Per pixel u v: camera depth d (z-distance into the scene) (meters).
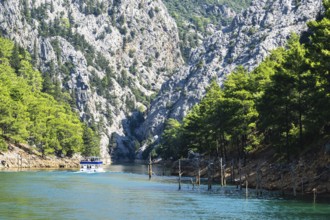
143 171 172.38
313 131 84.12
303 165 80.69
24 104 194.25
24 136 177.88
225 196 79.06
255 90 114.19
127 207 67.75
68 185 101.81
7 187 94.69
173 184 106.31
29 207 66.75
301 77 81.75
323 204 65.88
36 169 166.88
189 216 59.81
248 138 121.62
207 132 133.75
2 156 169.25
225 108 118.56
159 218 58.72
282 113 88.44
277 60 139.00
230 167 115.81
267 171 91.75
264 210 62.53
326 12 75.62
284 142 91.12
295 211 61.00
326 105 72.31
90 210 64.88
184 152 195.50
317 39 74.62
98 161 163.62
